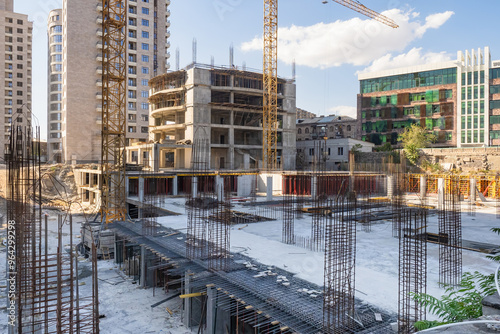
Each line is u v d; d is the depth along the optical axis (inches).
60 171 3176.7
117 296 1003.3
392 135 4126.5
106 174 1802.4
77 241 1667.1
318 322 546.0
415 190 2910.9
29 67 5521.7
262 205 1950.1
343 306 552.4
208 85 3312.0
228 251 901.2
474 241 1198.3
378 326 545.0
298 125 4778.5
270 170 3065.9
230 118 3435.0
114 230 1307.8
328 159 3850.9
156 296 1011.9
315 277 753.6
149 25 4549.7
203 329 813.9
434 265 898.1
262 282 719.7
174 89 3363.7
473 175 2669.8
